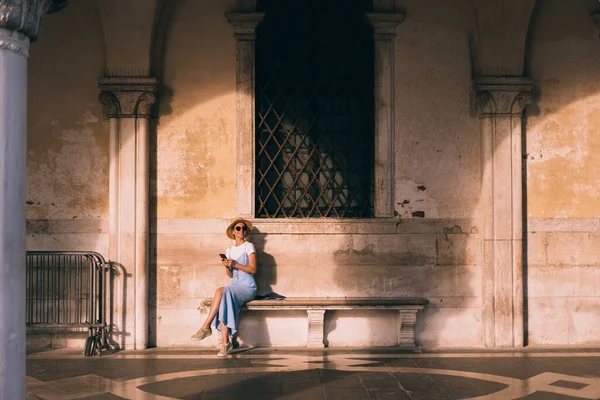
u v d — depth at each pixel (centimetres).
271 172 925
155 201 905
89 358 834
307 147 927
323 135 927
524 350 881
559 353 860
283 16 927
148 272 897
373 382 714
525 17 884
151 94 880
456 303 909
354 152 929
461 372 758
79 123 898
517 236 899
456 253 911
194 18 905
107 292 886
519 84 891
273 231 904
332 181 927
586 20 922
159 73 904
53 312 891
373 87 920
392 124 910
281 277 906
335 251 907
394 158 911
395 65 912
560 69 920
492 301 898
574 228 918
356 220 905
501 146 897
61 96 900
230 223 905
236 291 855
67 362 812
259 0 923
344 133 930
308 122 927
